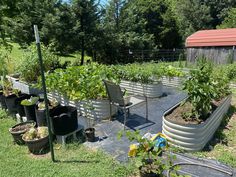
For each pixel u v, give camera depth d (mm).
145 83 6207
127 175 2803
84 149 3473
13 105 4797
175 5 32531
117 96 4070
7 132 4148
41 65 2889
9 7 15953
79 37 14789
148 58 20250
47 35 13922
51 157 3207
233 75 7484
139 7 23188
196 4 29906
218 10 30438
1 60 7656
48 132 3229
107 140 3730
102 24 16391
